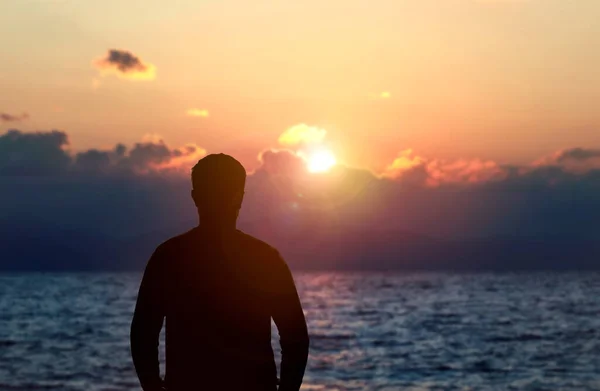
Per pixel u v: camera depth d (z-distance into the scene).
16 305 65.06
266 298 3.47
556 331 37.62
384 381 21.72
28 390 19.56
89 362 25.45
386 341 33.94
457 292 90.12
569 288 100.50
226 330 3.41
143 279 3.53
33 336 36.19
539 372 23.05
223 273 3.45
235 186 3.57
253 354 3.42
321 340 34.69
